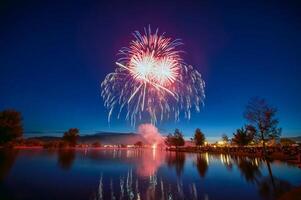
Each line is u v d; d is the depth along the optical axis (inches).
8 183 856.3
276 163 1321.4
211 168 1291.8
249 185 760.3
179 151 4232.3
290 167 1124.5
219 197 632.4
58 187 793.6
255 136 1718.8
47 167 1406.3
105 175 1088.8
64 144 5649.6
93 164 1636.3
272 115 1681.8
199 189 743.1
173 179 950.4
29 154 2600.9
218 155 2484.0
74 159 2100.1
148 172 1185.4
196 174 1080.8
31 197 658.8
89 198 649.0
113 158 2311.8
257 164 1331.2
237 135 2711.6
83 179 966.4
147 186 808.3
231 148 2888.8
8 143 3540.8
